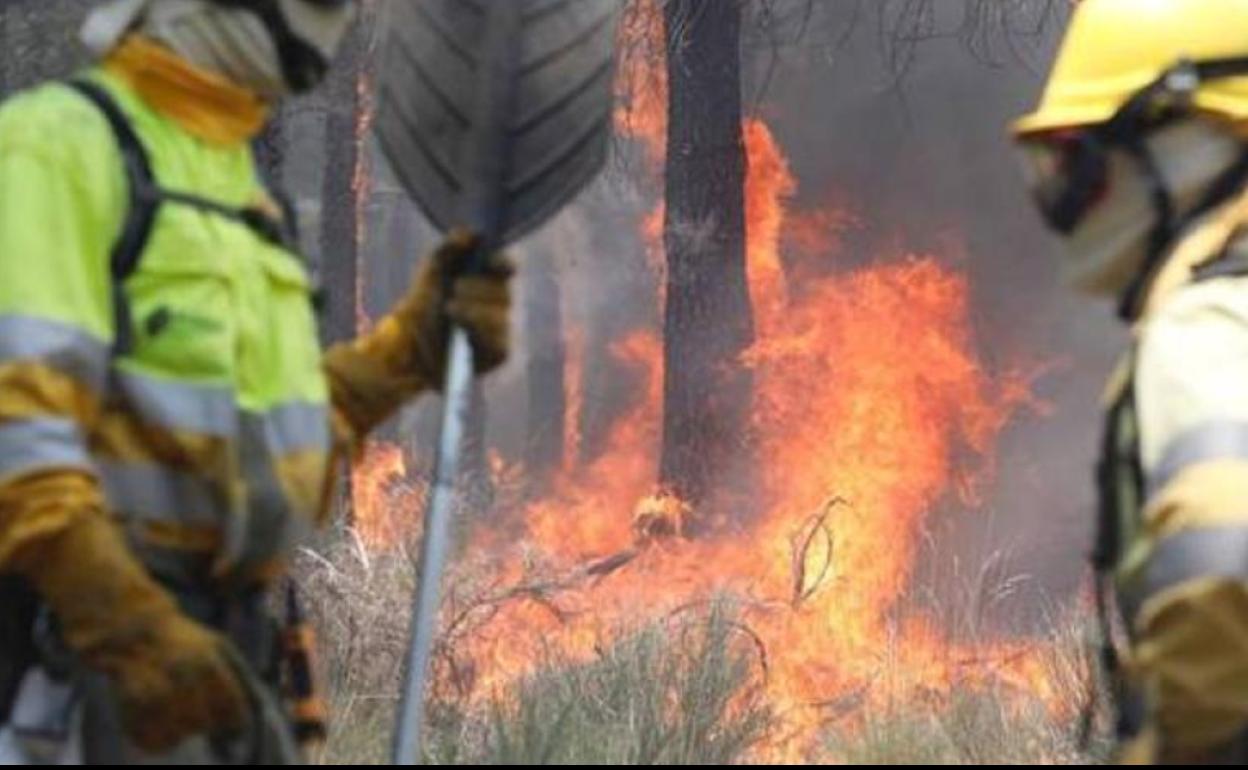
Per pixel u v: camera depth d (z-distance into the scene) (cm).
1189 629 568
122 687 630
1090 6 656
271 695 684
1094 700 762
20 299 648
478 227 775
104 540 633
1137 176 642
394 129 791
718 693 1304
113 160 667
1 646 660
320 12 699
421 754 1145
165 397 661
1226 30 638
